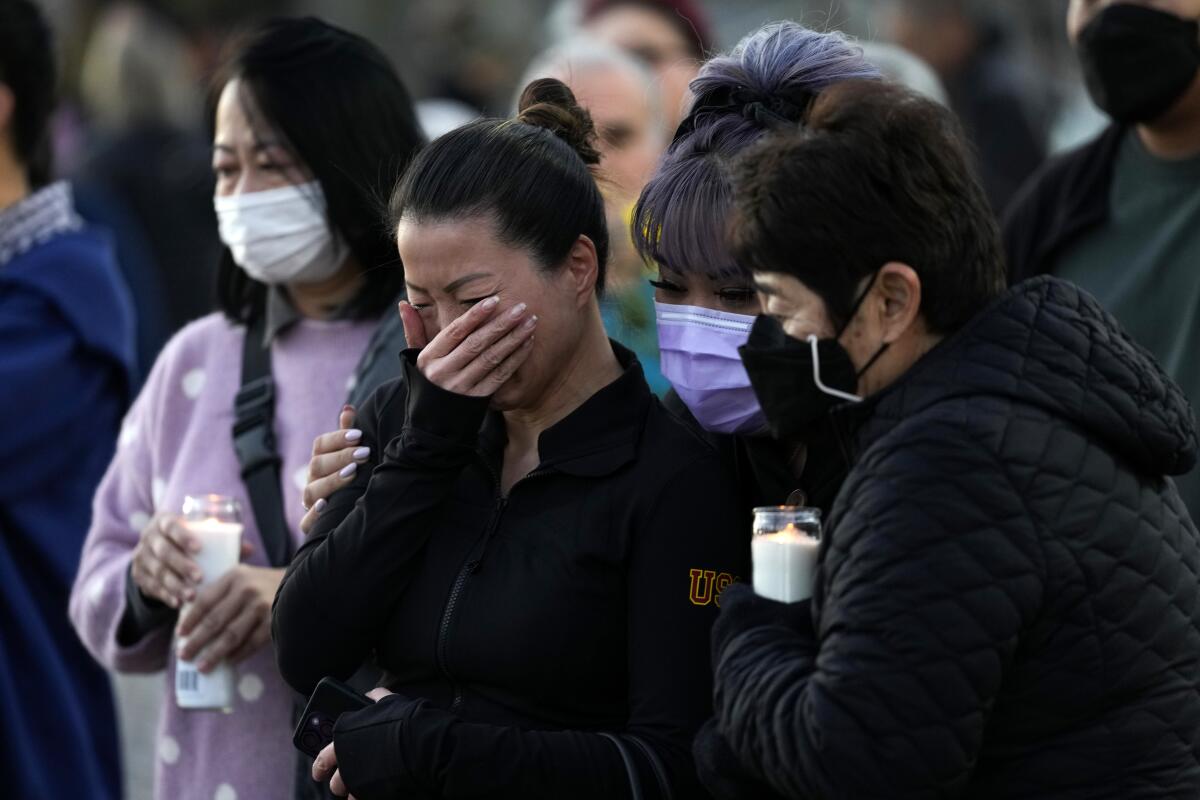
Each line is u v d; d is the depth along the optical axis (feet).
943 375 21.49
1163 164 35.68
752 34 27.94
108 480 35.55
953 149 22.04
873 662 20.33
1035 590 20.67
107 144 83.61
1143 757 21.57
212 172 34.42
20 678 39.83
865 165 21.44
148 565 31.76
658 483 25.25
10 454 39.91
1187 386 34.47
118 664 33.81
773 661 21.88
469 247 24.54
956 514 20.54
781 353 21.99
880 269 21.56
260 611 31.01
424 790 24.31
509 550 25.32
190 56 98.32
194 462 33.30
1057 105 70.28
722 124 26.40
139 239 82.53
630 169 45.73
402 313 25.62
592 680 25.22
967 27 68.28
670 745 24.34
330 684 25.45
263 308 34.14
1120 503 21.43
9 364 39.75
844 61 26.50
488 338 24.58
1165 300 35.14
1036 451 20.95
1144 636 21.50
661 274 26.96
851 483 21.50
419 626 25.58
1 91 41.27
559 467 25.35
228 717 32.30
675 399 28.76
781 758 21.09
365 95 32.48
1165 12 34.32
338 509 26.84
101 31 96.17
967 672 20.26
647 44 55.11
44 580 40.78
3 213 41.34
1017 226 38.01
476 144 25.08
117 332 41.75
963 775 20.48
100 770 41.57
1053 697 21.24
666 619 24.72
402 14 127.34
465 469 26.25
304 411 32.76
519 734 24.25
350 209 32.30
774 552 22.77
